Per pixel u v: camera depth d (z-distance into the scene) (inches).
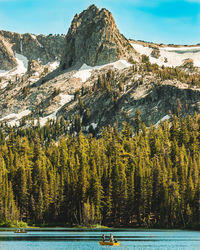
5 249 4008.4
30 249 4013.3
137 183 6156.5
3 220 6023.6
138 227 5994.1
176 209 5984.3
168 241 4616.1
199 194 6008.9
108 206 6023.6
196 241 4633.4
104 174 6402.6
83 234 5251.0
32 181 6422.2
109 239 4655.5
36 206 6146.7
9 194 6097.4
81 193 6077.8
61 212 6181.1
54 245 4281.5
